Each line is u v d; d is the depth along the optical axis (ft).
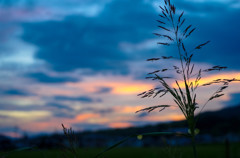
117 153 32.73
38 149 5.57
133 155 25.04
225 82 5.31
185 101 5.24
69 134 4.38
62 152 4.28
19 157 21.94
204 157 18.61
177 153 6.17
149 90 5.41
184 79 5.45
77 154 4.32
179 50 5.67
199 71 5.45
